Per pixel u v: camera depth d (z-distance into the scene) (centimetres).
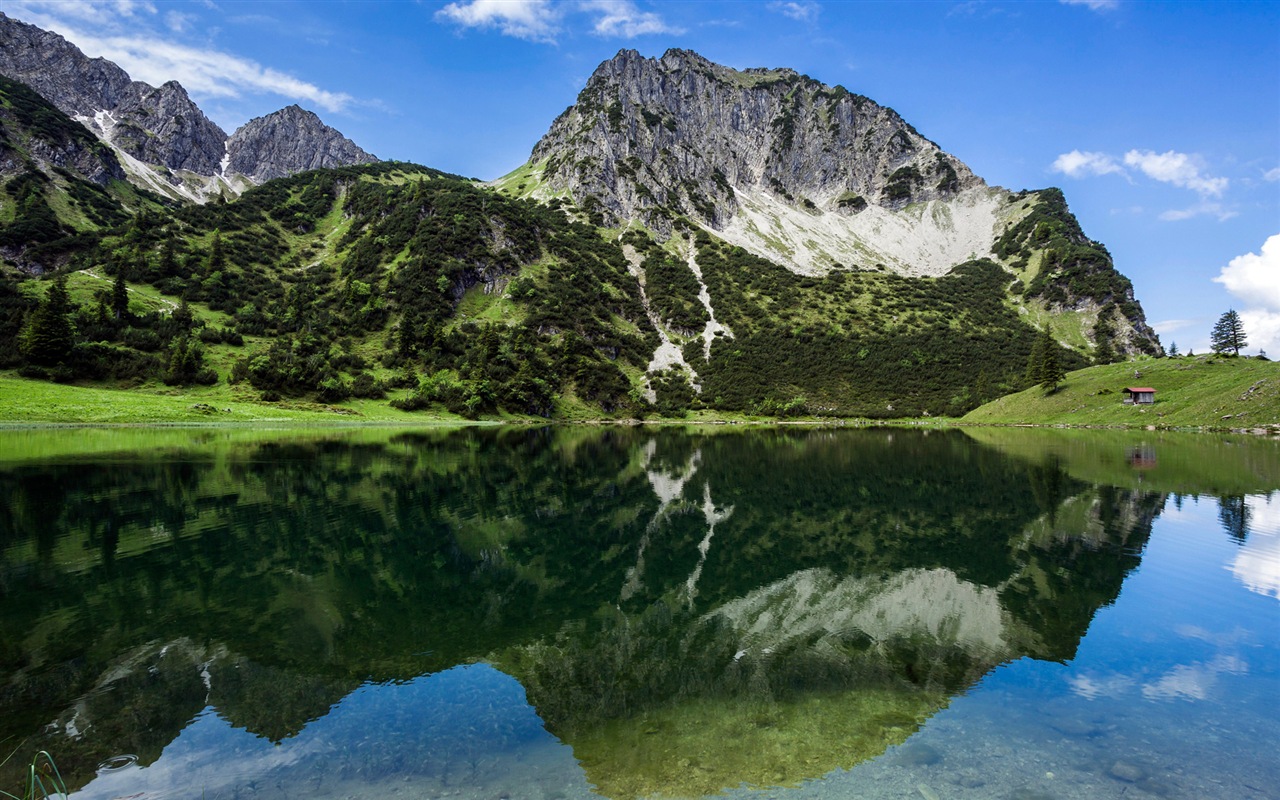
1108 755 968
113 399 8194
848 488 3934
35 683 1216
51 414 7238
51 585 1823
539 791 878
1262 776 905
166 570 1991
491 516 3012
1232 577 1958
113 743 1001
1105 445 6500
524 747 1002
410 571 2067
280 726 1062
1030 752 980
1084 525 2753
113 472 3897
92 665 1301
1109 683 1235
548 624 1600
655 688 1225
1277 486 3703
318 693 1193
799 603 1769
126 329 10312
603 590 1903
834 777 916
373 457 5275
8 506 2898
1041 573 2034
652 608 1734
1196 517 2867
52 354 8669
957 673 1288
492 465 5103
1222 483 3822
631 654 1403
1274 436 7044
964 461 5281
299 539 2428
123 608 1641
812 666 1337
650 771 936
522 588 1916
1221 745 995
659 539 2595
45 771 915
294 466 4472
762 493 3781
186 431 7250
